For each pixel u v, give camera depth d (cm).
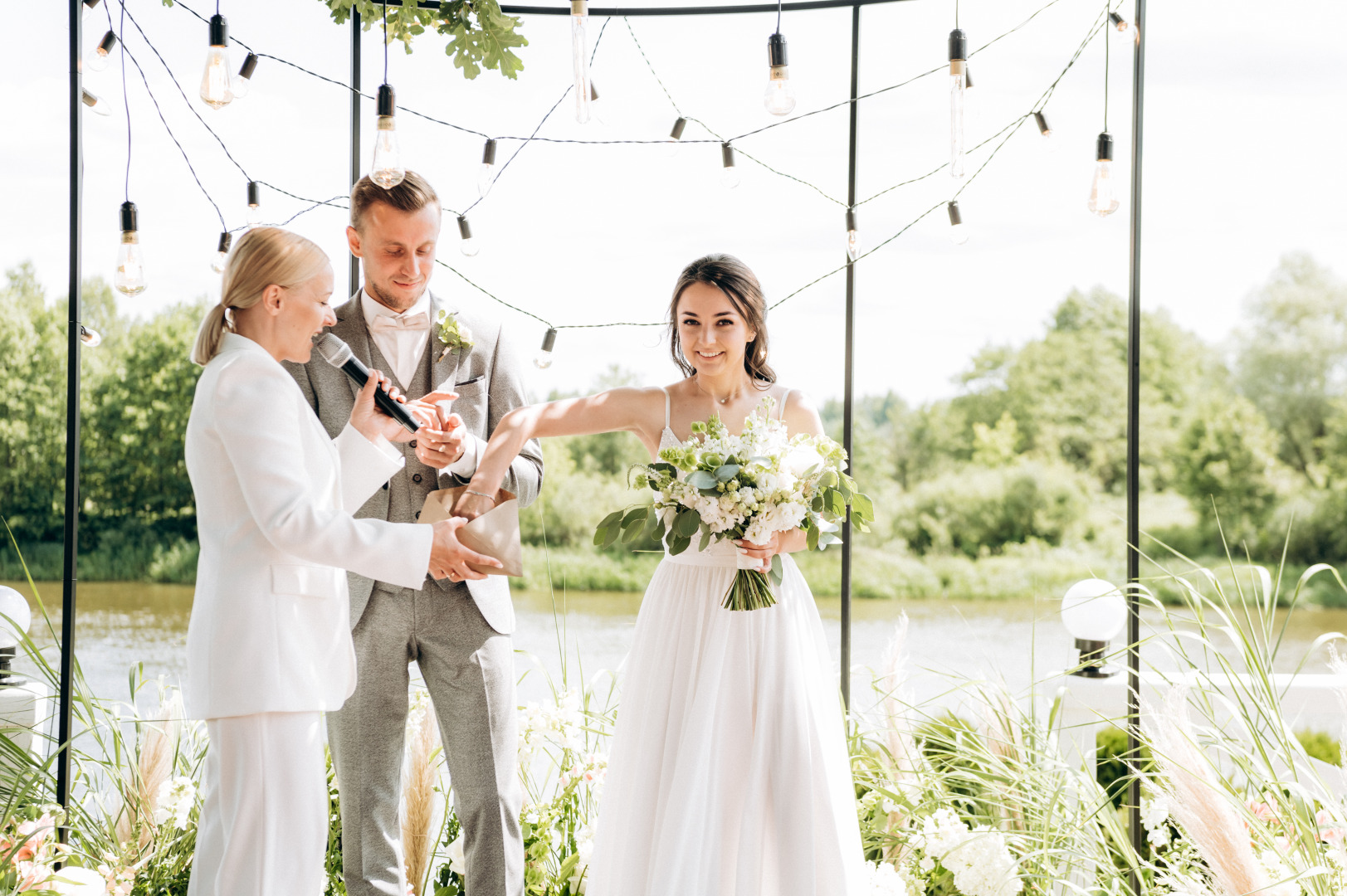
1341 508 1730
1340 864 240
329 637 208
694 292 250
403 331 259
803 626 245
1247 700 285
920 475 1859
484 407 263
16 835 268
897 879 267
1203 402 1805
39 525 1538
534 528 1662
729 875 229
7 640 346
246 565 197
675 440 252
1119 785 341
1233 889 228
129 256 272
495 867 253
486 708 253
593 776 314
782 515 227
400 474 255
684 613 241
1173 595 1658
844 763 245
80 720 308
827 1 307
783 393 264
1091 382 1838
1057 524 1816
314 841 199
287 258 205
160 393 1590
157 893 289
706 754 229
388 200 245
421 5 295
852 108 304
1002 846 268
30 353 1571
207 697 193
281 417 199
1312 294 1791
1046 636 1727
